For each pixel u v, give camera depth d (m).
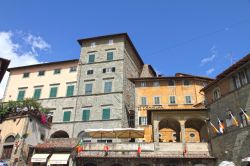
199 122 38.59
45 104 48.91
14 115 36.72
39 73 52.75
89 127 44.38
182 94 47.28
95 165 34.72
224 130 31.64
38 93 50.50
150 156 33.16
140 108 46.31
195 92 47.31
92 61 51.34
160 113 36.22
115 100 45.72
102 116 44.84
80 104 47.19
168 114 36.06
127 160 33.97
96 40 53.56
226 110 31.98
